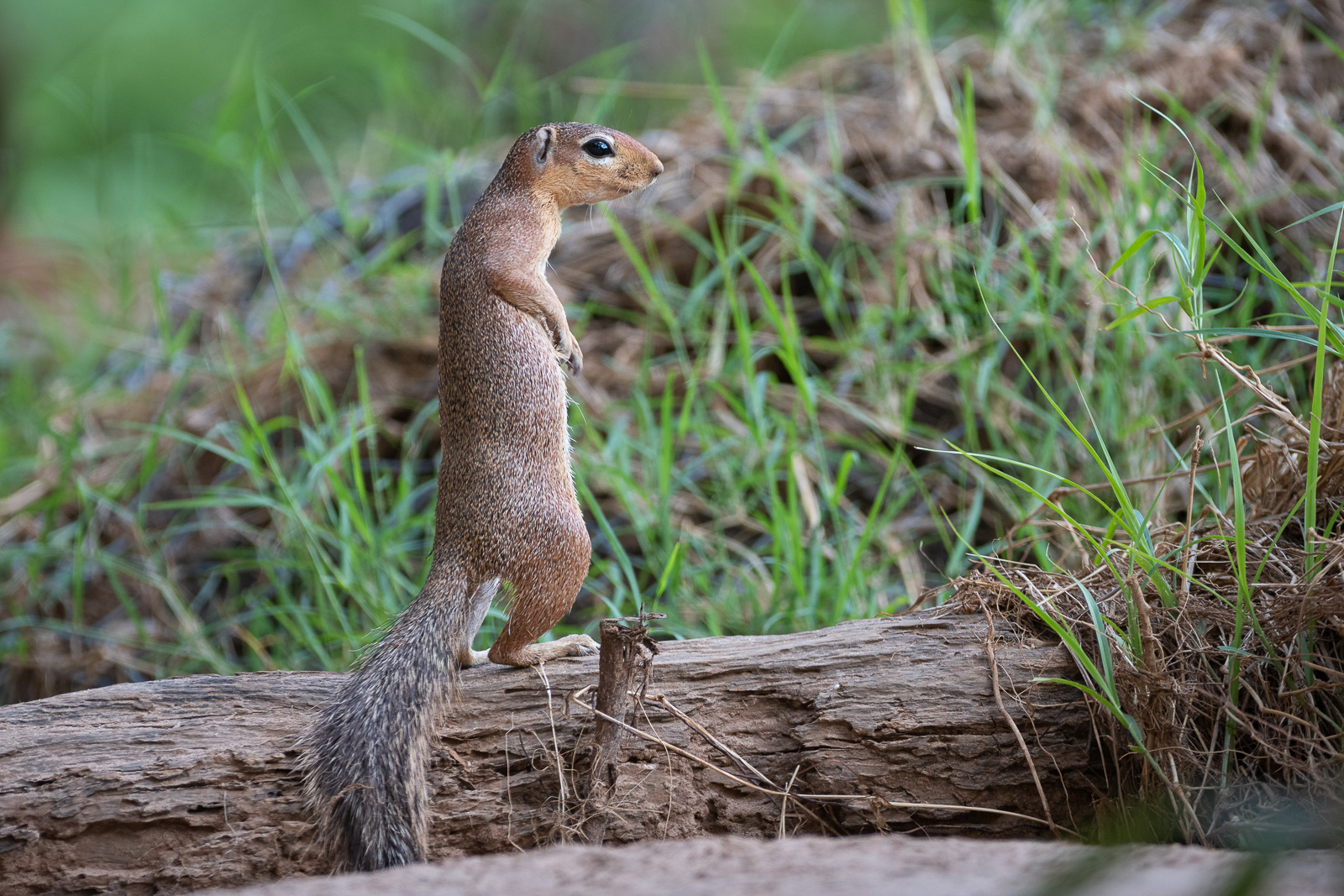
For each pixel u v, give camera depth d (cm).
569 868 462
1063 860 422
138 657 1145
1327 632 631
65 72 2073
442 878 454
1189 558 661
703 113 1534
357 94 2145
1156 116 1288
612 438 1070
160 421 1267
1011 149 1280
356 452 984
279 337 1324
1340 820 488
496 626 932
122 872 623
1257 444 726
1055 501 803
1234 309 1124
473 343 709
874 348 1169
